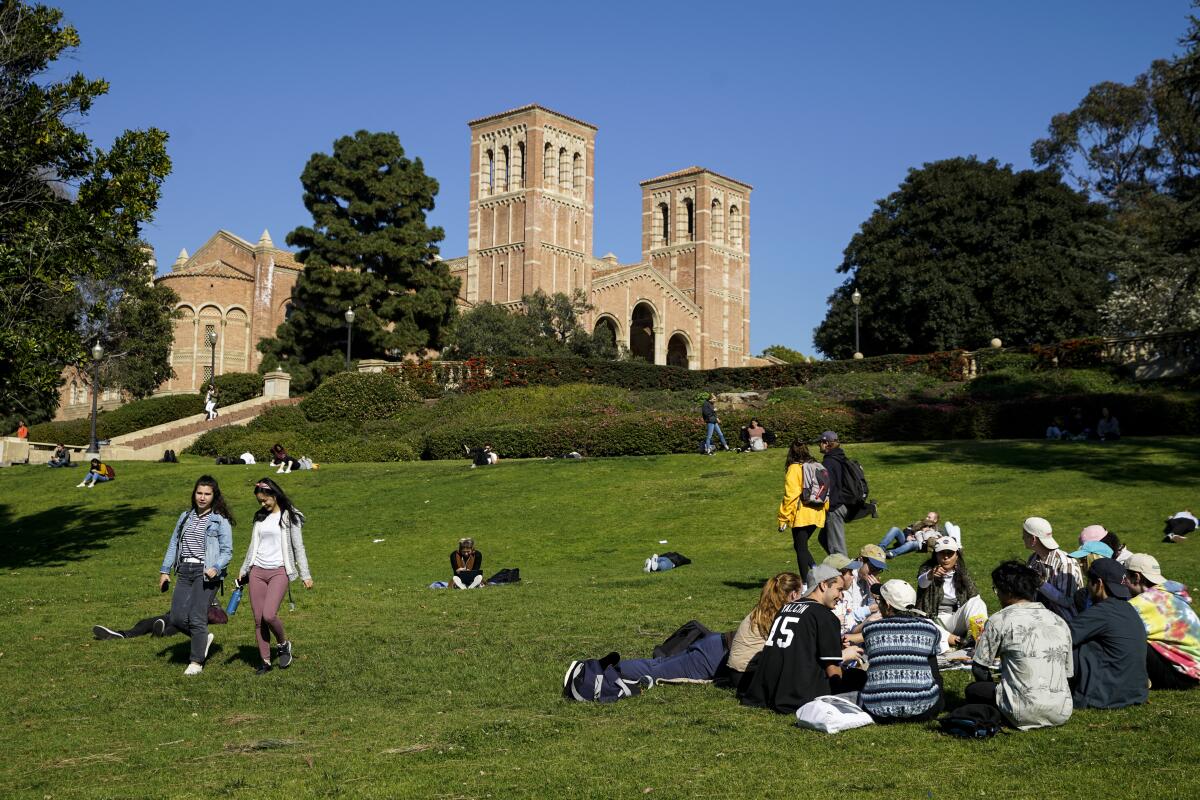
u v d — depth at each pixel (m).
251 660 12.01
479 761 7.99
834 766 7.48
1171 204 49.12
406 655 11.98
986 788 6.83
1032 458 28.02
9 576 21.55
